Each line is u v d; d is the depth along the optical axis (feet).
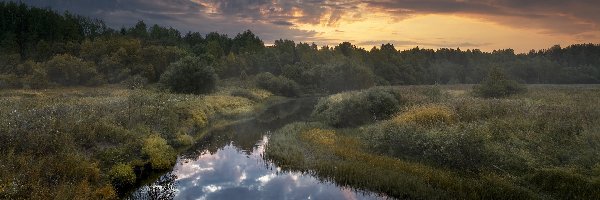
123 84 210.79
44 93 153.48
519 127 63.98
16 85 179.52
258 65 335.06
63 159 47.21
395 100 96.99
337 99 116.88
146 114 81.66
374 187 50.42
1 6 310.65
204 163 67.00
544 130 60.59
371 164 57.62
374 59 437.99
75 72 205.26
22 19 312.91
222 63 309.63
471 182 47.34
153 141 66.69
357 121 94.27
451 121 73.41
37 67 205.98
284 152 67.72
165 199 48.62
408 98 107.96
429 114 76.64
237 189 53.01
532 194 42.47
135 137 66.23
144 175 58.08
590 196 40.29
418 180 49.44
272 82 247.91
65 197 39.50
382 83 346.54
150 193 50.75
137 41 294.05
